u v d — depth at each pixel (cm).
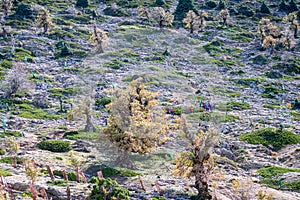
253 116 7956
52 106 7962
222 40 14112
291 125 7375
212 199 3441
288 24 15925
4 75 9519
